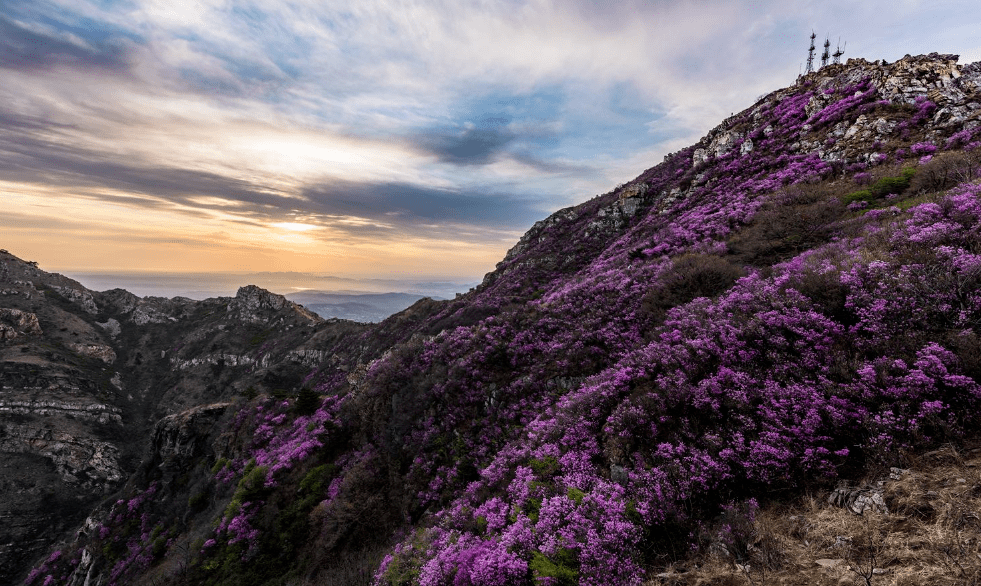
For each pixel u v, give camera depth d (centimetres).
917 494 588
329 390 5656
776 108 3981
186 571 2288
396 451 2184
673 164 5125
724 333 1182
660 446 934
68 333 11450
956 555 474
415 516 1730
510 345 2284
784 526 662
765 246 1919
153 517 3697
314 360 8756
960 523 514
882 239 1267
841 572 525
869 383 811
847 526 600
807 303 1120
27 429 7831
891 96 2730
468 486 1510
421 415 2209
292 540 2100
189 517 3238
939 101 2414
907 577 475
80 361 10400
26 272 13012
